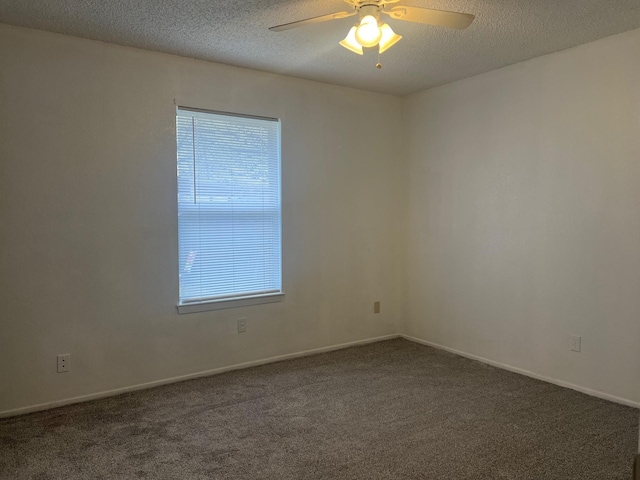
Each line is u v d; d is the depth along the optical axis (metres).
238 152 3.66
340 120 4.17
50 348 2.97
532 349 3.52
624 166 2.96
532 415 2.84
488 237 3.80
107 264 3.14
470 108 3.90
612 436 2.56
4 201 2.80
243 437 2.57
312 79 3.94
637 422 2.73
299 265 4.00
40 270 2.93
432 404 3.01
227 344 3.66
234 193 3.66
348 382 3.41
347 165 4.24
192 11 2.60
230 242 3.66
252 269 3.78
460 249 4.04
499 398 3.11
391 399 3.10
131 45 3.12
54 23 2.76
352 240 4.30
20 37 2.81
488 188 3.79
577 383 3.25
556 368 3.37
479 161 3.85
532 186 3.47
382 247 4.51
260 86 3.71
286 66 3.59
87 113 3.03
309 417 2.82
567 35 2.96
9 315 2.85
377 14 2.22
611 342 3.06
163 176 3.32
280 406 2.99
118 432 2.63
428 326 4.38
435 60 3.45
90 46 3.02
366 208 4.38
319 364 3.82
